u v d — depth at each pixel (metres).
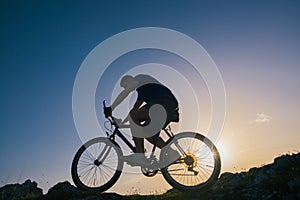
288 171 2.86
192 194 2.77
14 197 3.05
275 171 2.88
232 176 3.24
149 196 2.89
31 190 3.22
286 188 2.54
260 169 3.19
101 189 2.87
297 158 2.99
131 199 2.79
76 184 2.89
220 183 3.11
